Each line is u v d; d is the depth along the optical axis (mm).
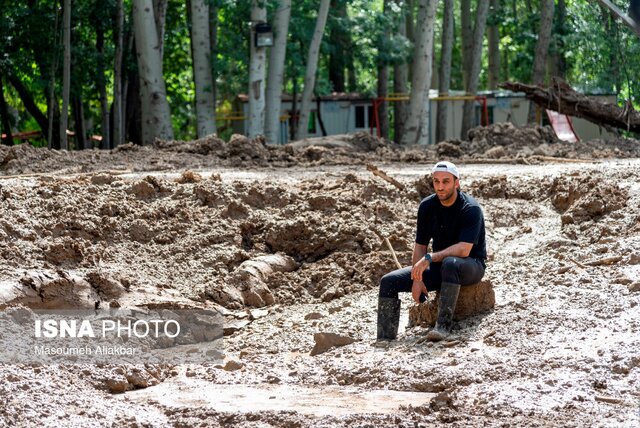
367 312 9711
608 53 26578
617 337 7516
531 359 7328
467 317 8656
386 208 12742
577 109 24000
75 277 9703
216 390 7297
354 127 35625
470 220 8477
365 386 7230
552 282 9328
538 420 6039
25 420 6062
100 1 28641
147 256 11523
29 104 31344
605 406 6242
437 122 34625
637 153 19172
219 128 39250
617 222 11344
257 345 9000
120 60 28000
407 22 39094
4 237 10719
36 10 28141
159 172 16578
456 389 6867
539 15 35188
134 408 6680
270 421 6305
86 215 11852
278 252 12078
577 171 14250
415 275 8344
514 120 35188
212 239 12000
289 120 35094
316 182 14055
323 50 32406
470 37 39219
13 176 15164
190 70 42188
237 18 28922
